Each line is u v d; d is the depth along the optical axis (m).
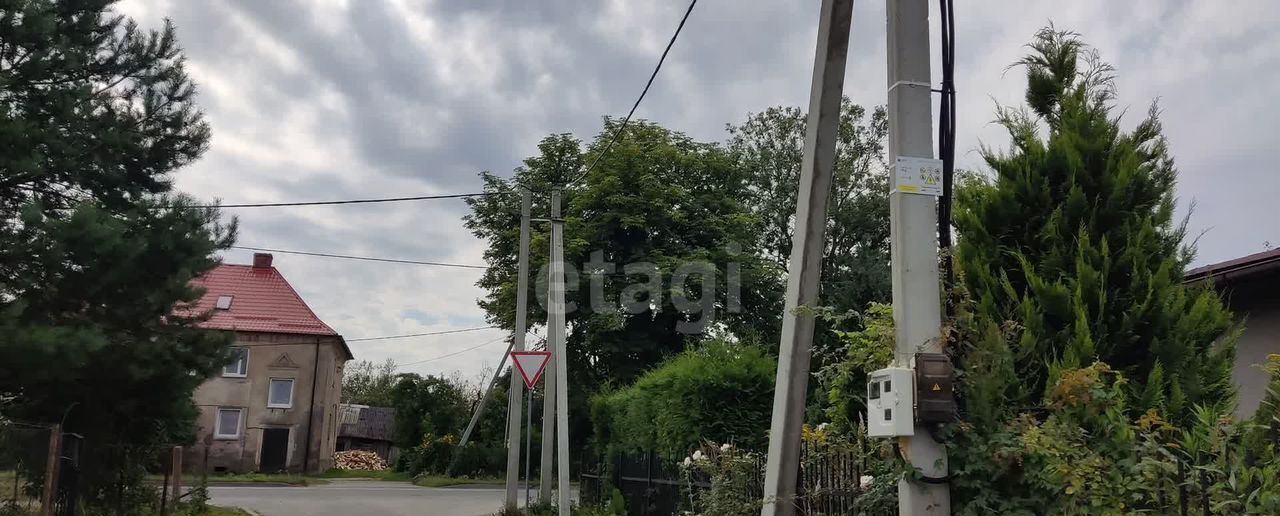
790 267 5.52
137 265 13.05
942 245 4.83
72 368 12.10
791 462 5.36
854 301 21.25
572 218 28.19
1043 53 6.03
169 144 14.50
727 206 30.45
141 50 14.57
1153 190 5.57
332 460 42.69
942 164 4.49
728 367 12.16
